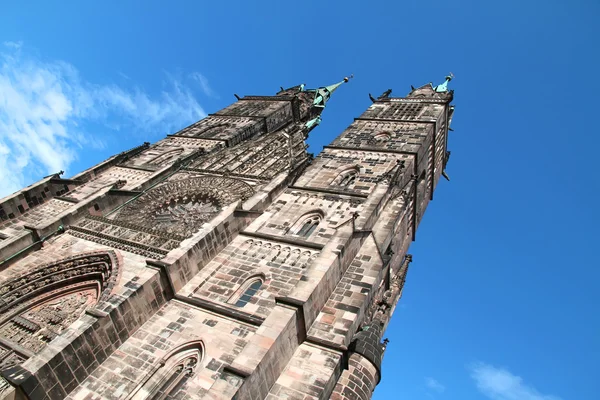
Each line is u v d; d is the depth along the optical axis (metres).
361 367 30.61
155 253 38.75
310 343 29.92
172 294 34.72
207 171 58.12
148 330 32.06
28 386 25.67
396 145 58.31
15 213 49.59
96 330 29.53
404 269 53.34
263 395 26.02
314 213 44.19
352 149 58.88
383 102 77.88
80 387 28.44
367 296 33.84
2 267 39.03
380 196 44.72
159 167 61.09
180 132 75.81
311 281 31.59
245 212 42.91
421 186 62.41
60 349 27.64
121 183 54.69
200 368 28.62
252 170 57.78
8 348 33.12
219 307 33.41
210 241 38.72
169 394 28.39
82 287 39.47
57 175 56.75
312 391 26.75
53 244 42.53
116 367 29.61
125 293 32.25
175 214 51.00
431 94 79.94
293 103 88.38
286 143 65.31
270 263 37.50
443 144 74.62
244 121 78.81
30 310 37.59
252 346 26.39
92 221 45.62
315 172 53.19
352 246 37.34
